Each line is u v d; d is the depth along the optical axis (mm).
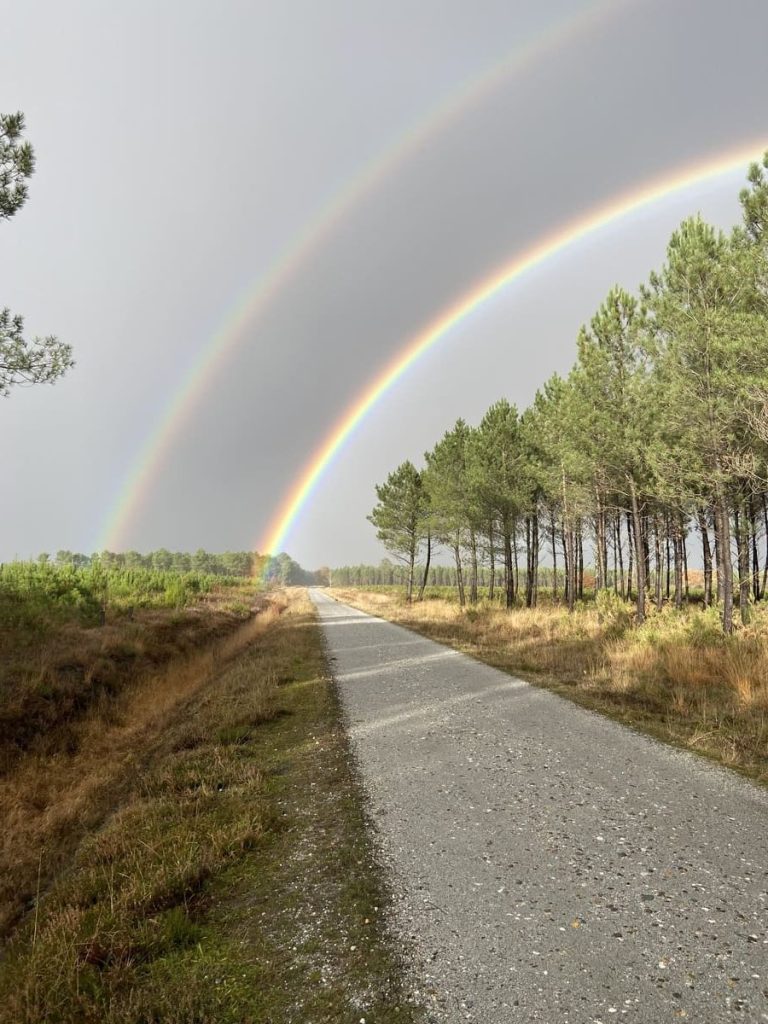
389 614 30562
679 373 13836
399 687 10055
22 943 3371
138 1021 2510
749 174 11836
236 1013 2537
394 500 41531
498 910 3266
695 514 16891
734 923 3051
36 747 7164
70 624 12711
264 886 3689
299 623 25531
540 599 34594
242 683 10695
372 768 5910
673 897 3328
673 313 13391
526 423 26578
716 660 10164
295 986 2699
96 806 5738
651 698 8602
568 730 7016
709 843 4012
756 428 12508
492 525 29016
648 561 25422
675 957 2775
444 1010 2473
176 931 3156
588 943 2918
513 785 5258
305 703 9086
